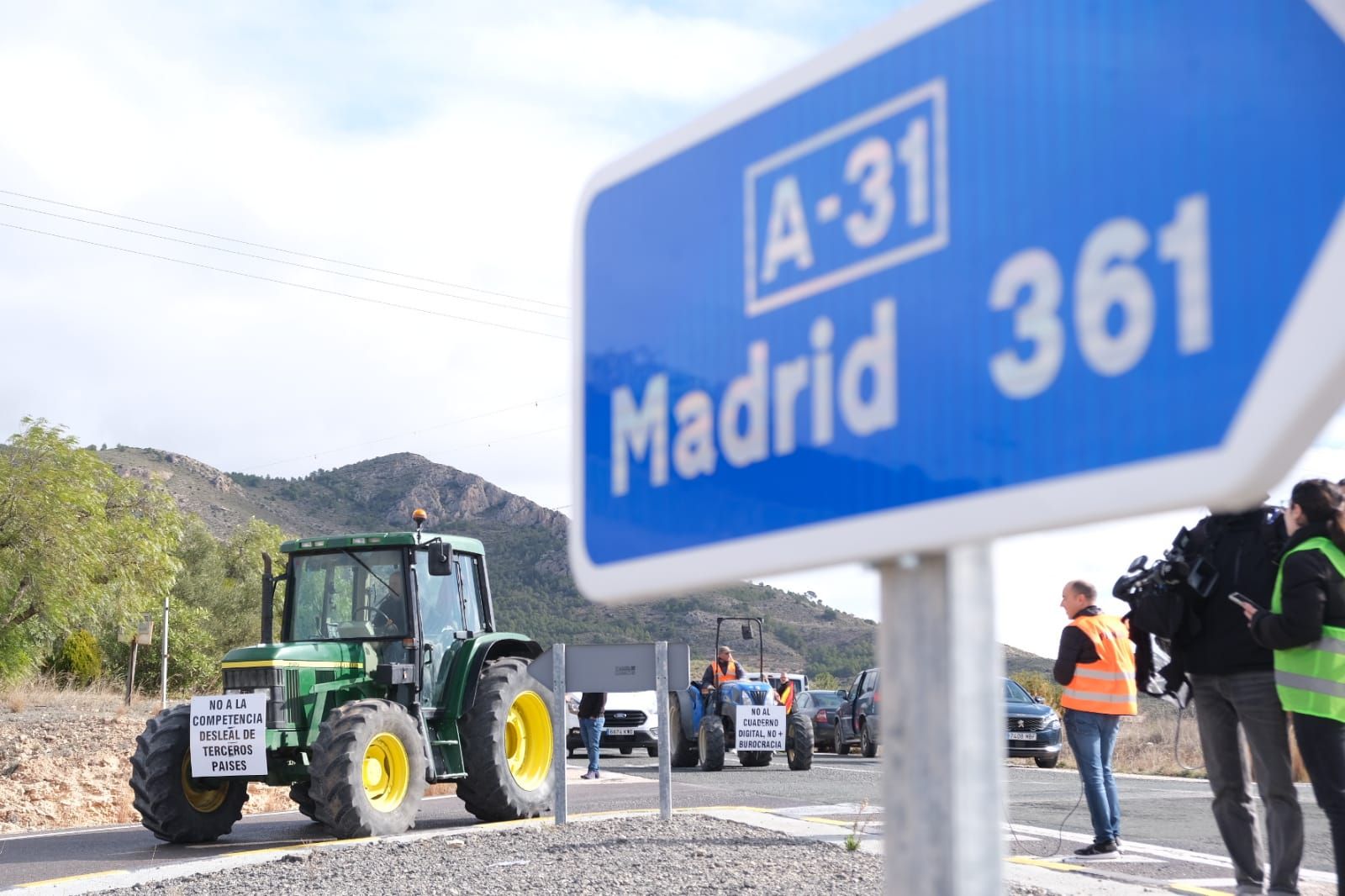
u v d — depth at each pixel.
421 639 10.77
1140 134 0.81
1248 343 0.74
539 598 131.62
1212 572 5.56
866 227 1.00
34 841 10.12
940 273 0.94
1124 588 6.07
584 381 1.30
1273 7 0.74
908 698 0.96
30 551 29.55
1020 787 13.05
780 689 20.91
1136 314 0.80
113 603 32.06
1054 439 0.84
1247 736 5.50
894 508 0.95
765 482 1.07
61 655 37.72
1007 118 0.90
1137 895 6.05
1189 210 0.78
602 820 9.48
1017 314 0.88
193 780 9.97
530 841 8.36
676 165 1.21
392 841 8.67
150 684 41.69
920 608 0.96
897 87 0.99
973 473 0.89
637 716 23.34
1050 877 6.63
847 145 1.03
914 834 0.95
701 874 6.61
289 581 11.24
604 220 1.29
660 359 1.20
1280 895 5.36
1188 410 0.76
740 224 1.13
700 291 1.16
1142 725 24.95
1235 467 0.73
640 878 6.57
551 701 11.59
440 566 10.73
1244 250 0.75
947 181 0.94
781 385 1.07
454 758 10.80
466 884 6.61
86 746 17.92
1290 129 0.73
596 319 1.29
